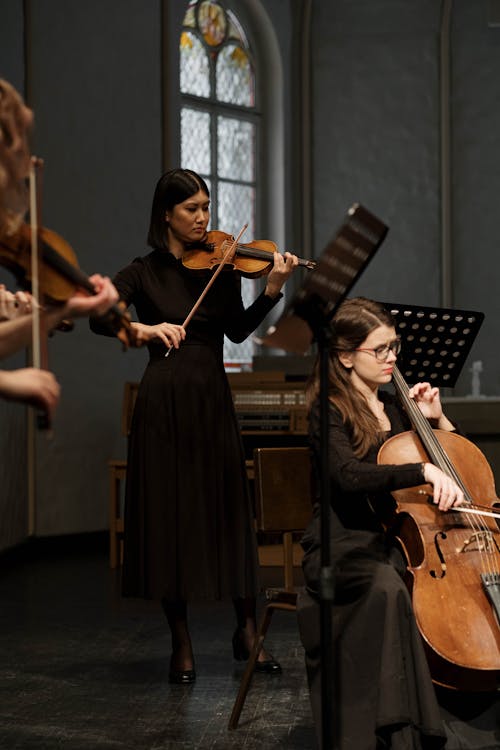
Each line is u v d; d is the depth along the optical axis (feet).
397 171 31.89
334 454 10.14
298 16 31.76
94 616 17.52
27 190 6.73
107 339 26.94
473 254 31.94
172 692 12.80
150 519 13.04
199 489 13.05
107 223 26.96
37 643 15.55
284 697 12.53
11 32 24.77
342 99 31.91
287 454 12.79
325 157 31.99
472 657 9.01
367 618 9.44
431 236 31.94
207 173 30.40
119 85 27.25
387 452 10.41
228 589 13.08
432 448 10.35
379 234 8.30
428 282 31.94
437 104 31.89
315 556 10.27
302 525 12.78
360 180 31.91
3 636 16.05
